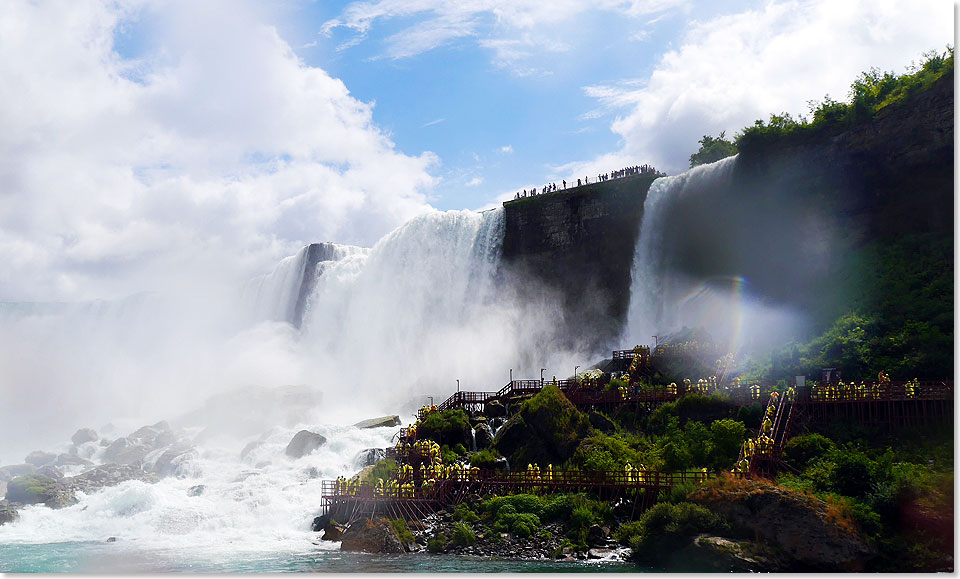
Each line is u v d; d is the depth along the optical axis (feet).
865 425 193.98
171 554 183.32
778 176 287.48
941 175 253.03
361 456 240.73
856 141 271.49
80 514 226.17
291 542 196.03
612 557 168.35
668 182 325.21
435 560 171.42
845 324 231.30
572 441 216.33
